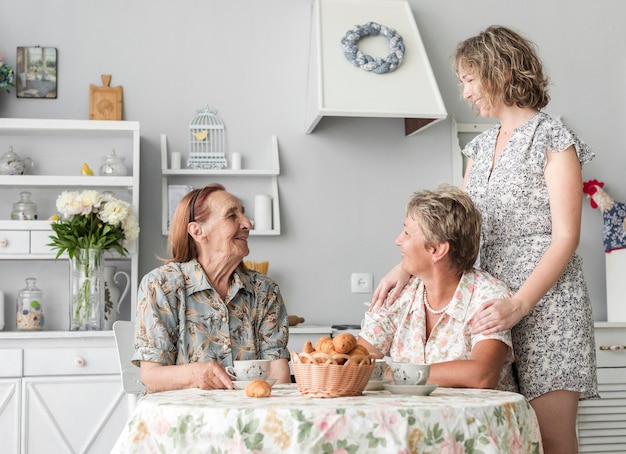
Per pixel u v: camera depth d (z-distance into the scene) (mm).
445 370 1825
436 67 4109
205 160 3863
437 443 1351
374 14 3854
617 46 4238
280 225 3918
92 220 3502
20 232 3533
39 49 3822
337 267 3947
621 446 3625
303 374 1545
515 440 1444
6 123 3590
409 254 1989
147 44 3900
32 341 3314
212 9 3957
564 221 2055
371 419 1327
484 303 1891
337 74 3664
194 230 2129
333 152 3988
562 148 2098
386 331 2102
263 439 1317
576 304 2109
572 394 2107
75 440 3297
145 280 2070
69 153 3828
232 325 2131
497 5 4180
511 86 2131
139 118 3873
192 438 1359
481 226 2068
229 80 3943
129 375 2582
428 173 4055
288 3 4004
